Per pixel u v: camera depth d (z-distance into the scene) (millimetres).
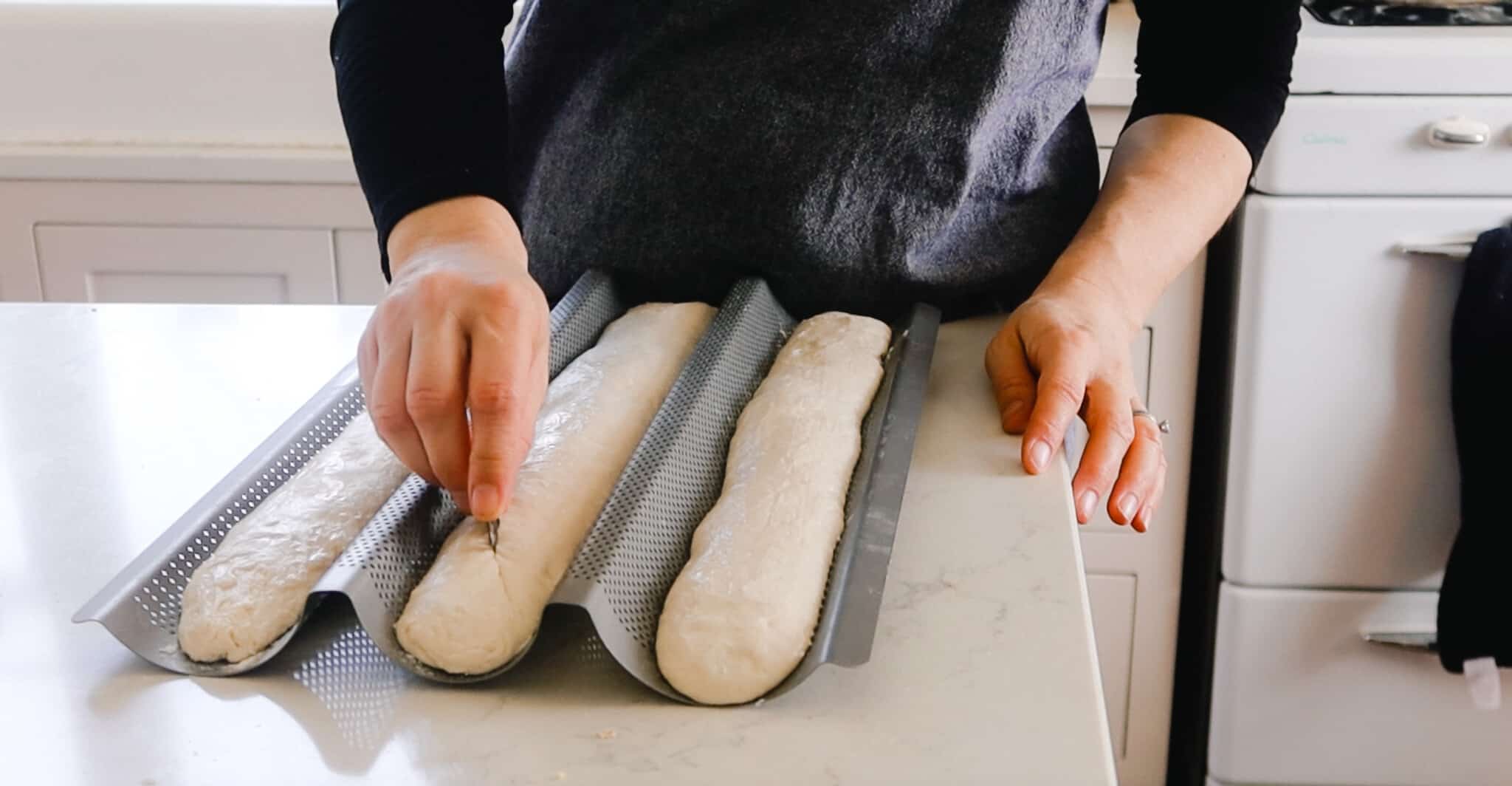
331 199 1465
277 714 472
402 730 463
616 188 756
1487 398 1217
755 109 725
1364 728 1394
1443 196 1235
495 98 654
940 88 715
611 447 617
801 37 712
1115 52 1348
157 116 1505
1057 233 812
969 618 516
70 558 583
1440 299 1258
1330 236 1248
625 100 748
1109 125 1298
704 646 479
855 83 716
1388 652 1361
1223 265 1362
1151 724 1498
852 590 519
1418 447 1304
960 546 564
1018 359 701
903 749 447
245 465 628
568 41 763
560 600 477
